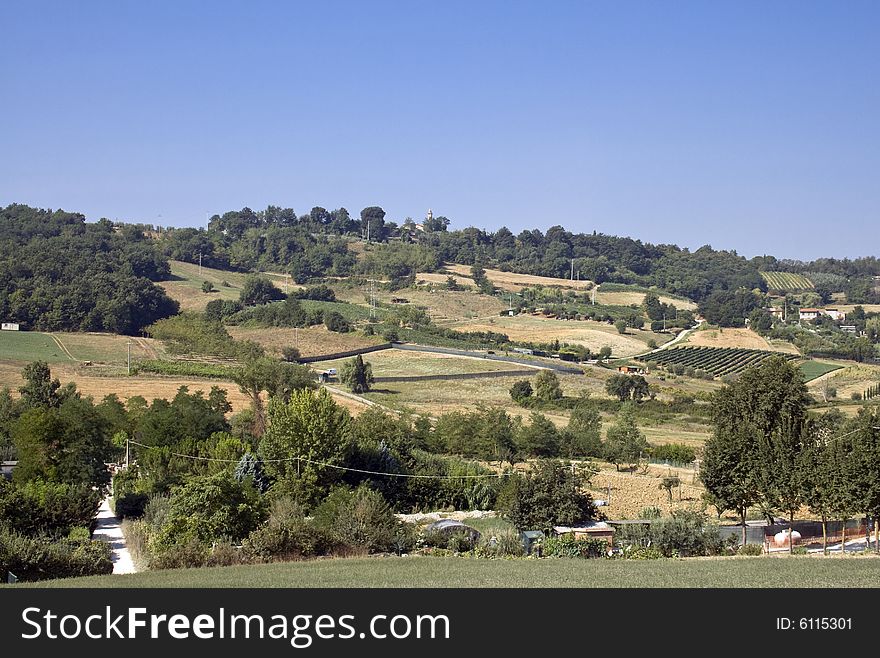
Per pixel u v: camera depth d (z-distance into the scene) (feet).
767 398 214.90
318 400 258.37
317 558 156.97
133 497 240.32
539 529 217.97
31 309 648.38
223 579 126.52
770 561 145.59
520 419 371.35
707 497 201.05
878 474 170.19
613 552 171.22
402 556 159.53
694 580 122.52
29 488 203.00
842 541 180.45
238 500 183.01
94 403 406.21
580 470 293.84
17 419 333.21
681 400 486.79
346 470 256.52
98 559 150.30
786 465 185.37
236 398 444.55
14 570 140.56
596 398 500.74
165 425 316.81
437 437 348.79
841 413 390.01
